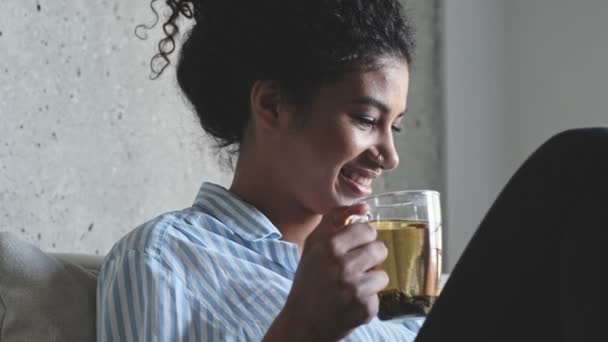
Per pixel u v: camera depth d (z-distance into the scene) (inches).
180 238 57.1
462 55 124.4
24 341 55.1
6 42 80.3
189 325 53.7
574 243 38.5
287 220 61.6
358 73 57.1
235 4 60.2
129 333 54.0
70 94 85.8
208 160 98.9
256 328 54.3
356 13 57.3
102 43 88.8
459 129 124.2
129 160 91.2
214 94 62.1
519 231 40.2
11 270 56.6
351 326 44.9
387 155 58.4
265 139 60.4
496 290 40.3
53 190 84.2
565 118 121.8
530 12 124.2
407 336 61.2
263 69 59.2
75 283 58.4
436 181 124.3
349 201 58.9
